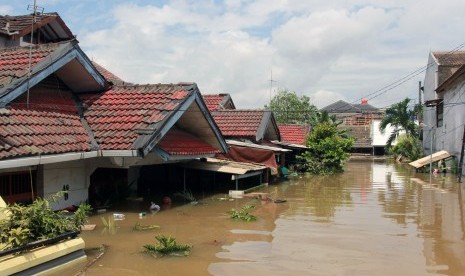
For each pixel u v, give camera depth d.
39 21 16.23
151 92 13.02
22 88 9.91
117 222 10.51
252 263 7.42
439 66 33.38
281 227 10.38
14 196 9.48
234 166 16.41
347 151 30.64
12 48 11.91
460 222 11.17
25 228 6.23
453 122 26.72
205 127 15.21
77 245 7.04
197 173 17.55
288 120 46.41
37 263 6.15
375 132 54.62
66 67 12.01
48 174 10.28
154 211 12.09
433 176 24.77
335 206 13.76
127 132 11.20
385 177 24.39
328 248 8.46
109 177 13.24
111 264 7.21
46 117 10.65
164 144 12.73
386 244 8.83
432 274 6.99
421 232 9.97
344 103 73.00
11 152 8.15
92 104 12.80
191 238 9.12
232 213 11.62
